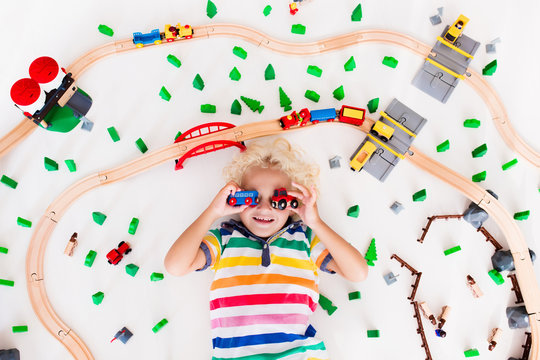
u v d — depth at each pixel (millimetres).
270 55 1440
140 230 1354
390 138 1392
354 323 1347
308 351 1125
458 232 1391
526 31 1479
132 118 1391
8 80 1379
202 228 1131
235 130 1351
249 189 1210
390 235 1387
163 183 1377
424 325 1351
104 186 1362
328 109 1354
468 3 1488
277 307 1150
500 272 1368
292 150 1336
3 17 1404
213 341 1175
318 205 1391
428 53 1434
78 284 1319
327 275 1367
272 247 1211
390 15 1471
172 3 1452
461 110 1434
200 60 1426
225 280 1174
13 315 1292
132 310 1320
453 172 1380
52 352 1289
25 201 1337
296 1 1460
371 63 1450
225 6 1454
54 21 1415
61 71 1248
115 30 1429
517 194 1414
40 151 1357
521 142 1423
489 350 1339
